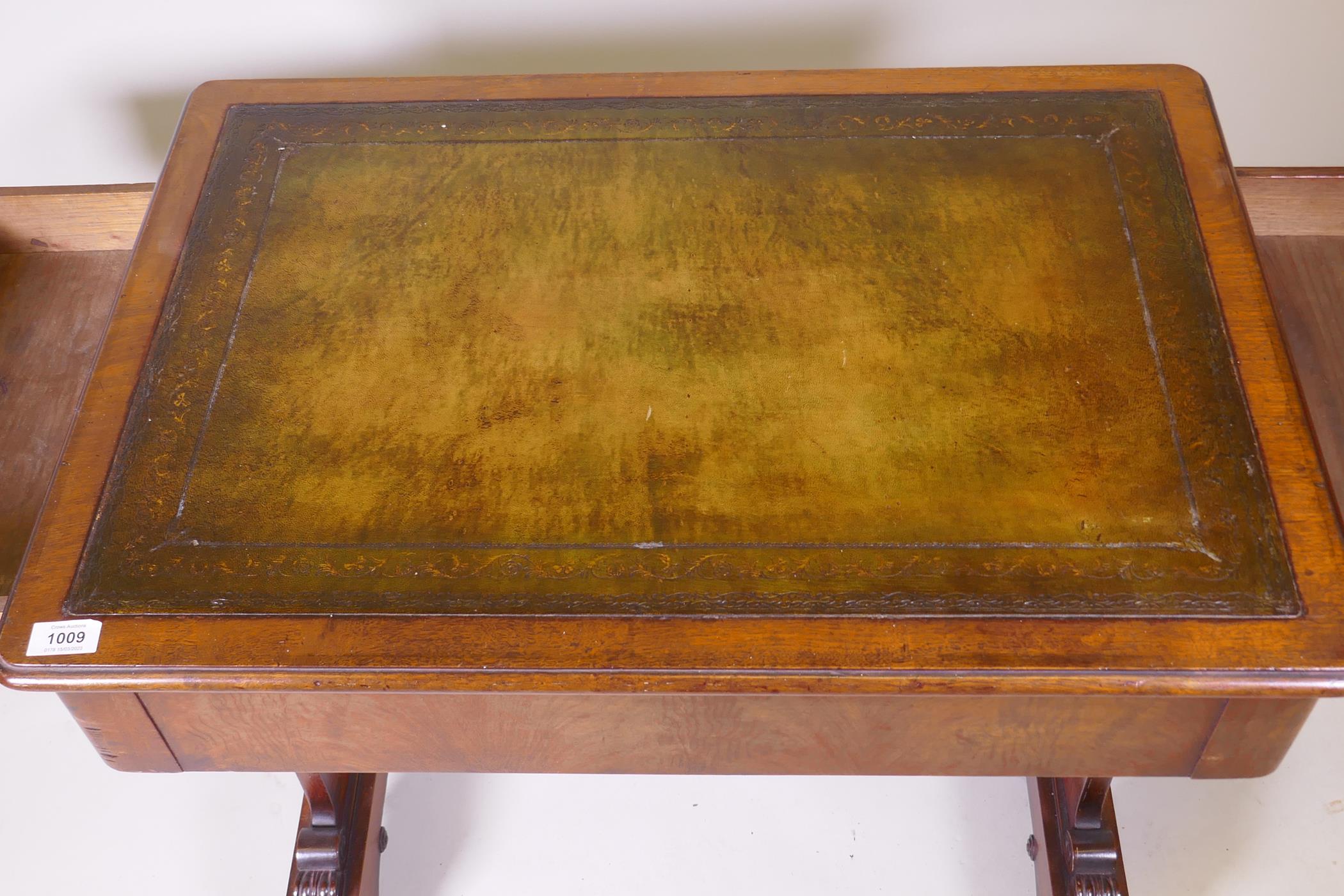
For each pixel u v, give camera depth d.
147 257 1.47
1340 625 1.13
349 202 1.54
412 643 1.15
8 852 1.92
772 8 2.15
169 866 1.91
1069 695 1.14
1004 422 1.29
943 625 1.15
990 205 1.49
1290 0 2.14
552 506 1.25
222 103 1.66
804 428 1.30
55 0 2.10
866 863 1.89
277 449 1.30
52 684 1.15
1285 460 1.24
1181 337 1.35
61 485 1.28
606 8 2.14
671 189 1.54
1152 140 1.54
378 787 1.84
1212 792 1.93
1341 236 1.83
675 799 1.96
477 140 1.61
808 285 1.43
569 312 1.41
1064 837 1.73
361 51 2.22
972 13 2.17
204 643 1.16
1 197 1.80
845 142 1.58
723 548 1.21
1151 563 1.18
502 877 1.89
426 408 1.33
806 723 1.25
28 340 1.77
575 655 1.14
